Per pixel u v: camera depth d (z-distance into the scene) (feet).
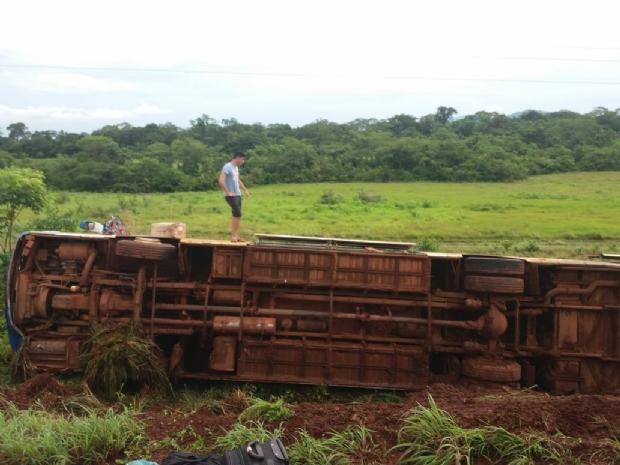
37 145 188.44
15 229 50.65
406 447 16.43
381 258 27.45
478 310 27.86
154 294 27.14
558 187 141.28
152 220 79.61
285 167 153.48
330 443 16.61
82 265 28.50
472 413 18.20
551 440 16.30
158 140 208.95
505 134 212.84
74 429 17.12
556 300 28.43
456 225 82.84
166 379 25.43
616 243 74.13
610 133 198.29
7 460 15.81
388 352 26.94
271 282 27.20
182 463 15.10
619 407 19.08
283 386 27.22
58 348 26.86
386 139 186.70
